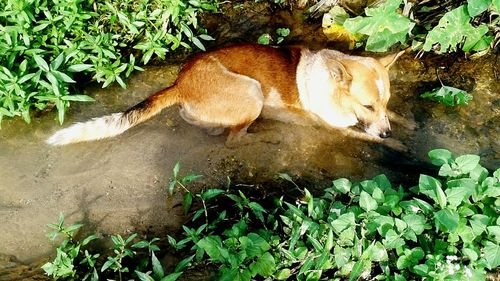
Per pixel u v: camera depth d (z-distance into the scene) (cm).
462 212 178
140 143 205
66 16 207
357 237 174
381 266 175
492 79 225
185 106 207
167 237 186
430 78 225
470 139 211
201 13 236
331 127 216
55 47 205
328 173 204
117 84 215
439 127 214
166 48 221
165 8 220
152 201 194
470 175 185
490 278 176
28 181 194
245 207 192
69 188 194
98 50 208
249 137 210
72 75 208
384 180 188
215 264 179
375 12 213
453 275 167
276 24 238
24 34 199
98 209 191
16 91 193
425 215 179
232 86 205
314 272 173
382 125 204
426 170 205
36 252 182
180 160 203
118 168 199
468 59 230
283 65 214
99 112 210
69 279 176
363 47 234
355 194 186
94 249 183
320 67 211
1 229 185
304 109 218
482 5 201
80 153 201
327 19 237
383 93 204
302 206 193
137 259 182
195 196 196
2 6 201
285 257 175
